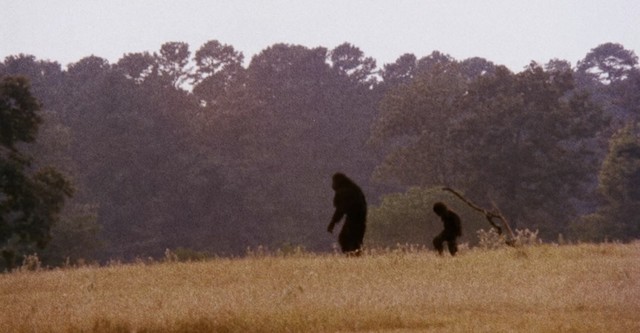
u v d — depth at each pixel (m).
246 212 112.69
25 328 10.73
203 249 110.75
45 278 17.38
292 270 16.14
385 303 11.27
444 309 11.05
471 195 93.69
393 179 110.56
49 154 103.50
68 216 86.75
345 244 19.25
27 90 55.78
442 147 101.56
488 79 100.88
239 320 10.44
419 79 112.38
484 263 16.19
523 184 96.06
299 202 116.88
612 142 98.56
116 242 112.12
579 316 10.35
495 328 9.64
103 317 10.97
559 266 15.30
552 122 94.50
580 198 99.25
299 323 10.24
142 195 115.69
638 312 10.55
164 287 14.74
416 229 75.31
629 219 92.50
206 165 112.81
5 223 53.12
